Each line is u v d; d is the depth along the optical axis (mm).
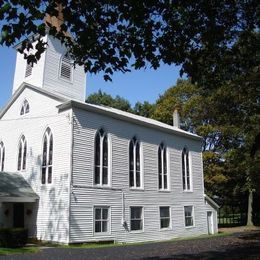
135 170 29672
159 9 9500
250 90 24328
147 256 17391
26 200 25203
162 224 31500
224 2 10305
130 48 9805
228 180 47094
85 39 9250
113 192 26953
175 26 10000
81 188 24578
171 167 33812
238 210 61219
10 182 26422
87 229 24375
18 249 20609
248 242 24406
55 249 20953
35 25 8336
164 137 33656
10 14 8086
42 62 30562
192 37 10422
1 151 31172
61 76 31641
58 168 25047
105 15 9117
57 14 8531
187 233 34031
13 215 26688
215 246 22094
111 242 25828
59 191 24484
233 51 11672
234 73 12977
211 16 10016
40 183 26219
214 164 46125
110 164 27203
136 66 10070
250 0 11102
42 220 25172
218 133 46656
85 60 10000
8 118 31281
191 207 35656
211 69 12453
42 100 27953
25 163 28203
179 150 35438
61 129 25641
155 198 31031
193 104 46094
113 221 26484
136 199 28953
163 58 10242
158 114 51531
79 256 17562
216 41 10586
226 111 31188
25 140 28828
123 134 28969
